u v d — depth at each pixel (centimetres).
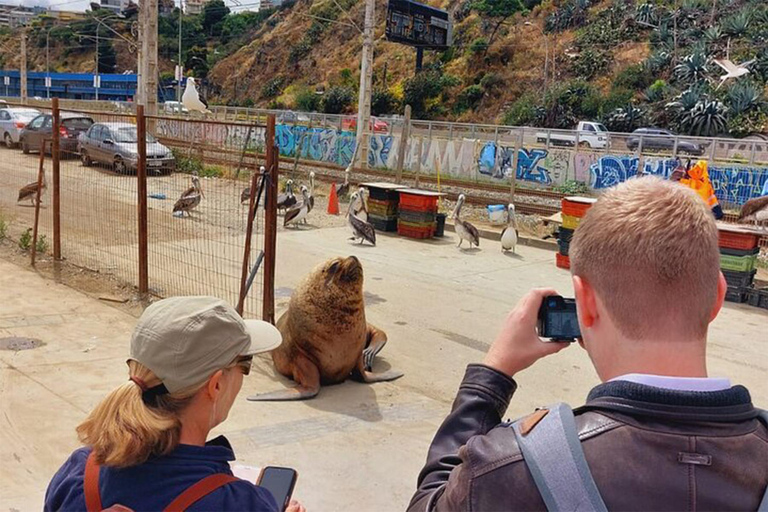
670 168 1795
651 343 130
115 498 173
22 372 574
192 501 173
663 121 4141
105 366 600
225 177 1403
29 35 10344
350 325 590
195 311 190
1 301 777
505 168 2112
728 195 1678
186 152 1198
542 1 5859
